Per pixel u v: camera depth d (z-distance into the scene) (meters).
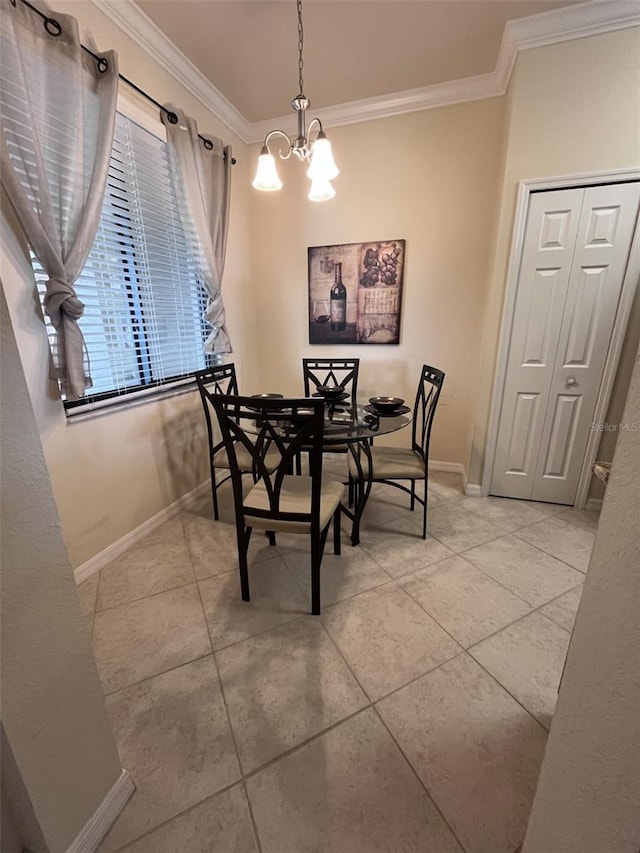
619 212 2.03
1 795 0.71
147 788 1.00
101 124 1.61
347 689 1.26
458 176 2.61
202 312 2.71
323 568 1.90
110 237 1.89
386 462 2.16
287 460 1.45
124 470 2.04
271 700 1.23
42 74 1.40
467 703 1.22
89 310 1.81
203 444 2.73
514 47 1.99
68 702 0.79
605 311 2.18
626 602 0.48
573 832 0.58
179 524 2.34
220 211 2.56
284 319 3.30
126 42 1.85
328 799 0.97
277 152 2.97
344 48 2.09
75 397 1.59
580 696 0.59
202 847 0.89
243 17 1.86
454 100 2.48
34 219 1.38
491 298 2.40
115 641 1.47
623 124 1.93
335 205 2.92
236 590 1.75
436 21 1.91
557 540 2.15
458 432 3.07
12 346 0.66
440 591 1.73
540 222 2.17
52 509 0.74
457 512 2.47
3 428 0.64
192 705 1.22
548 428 2.47
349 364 3.17
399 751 1.08
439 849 0.88
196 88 2.34
